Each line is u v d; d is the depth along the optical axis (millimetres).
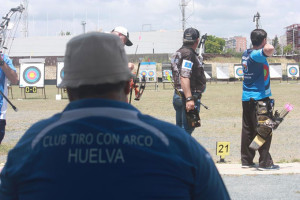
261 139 5379
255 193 4520
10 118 12875
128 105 1418
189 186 1338
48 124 1403
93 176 1284
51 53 58000
